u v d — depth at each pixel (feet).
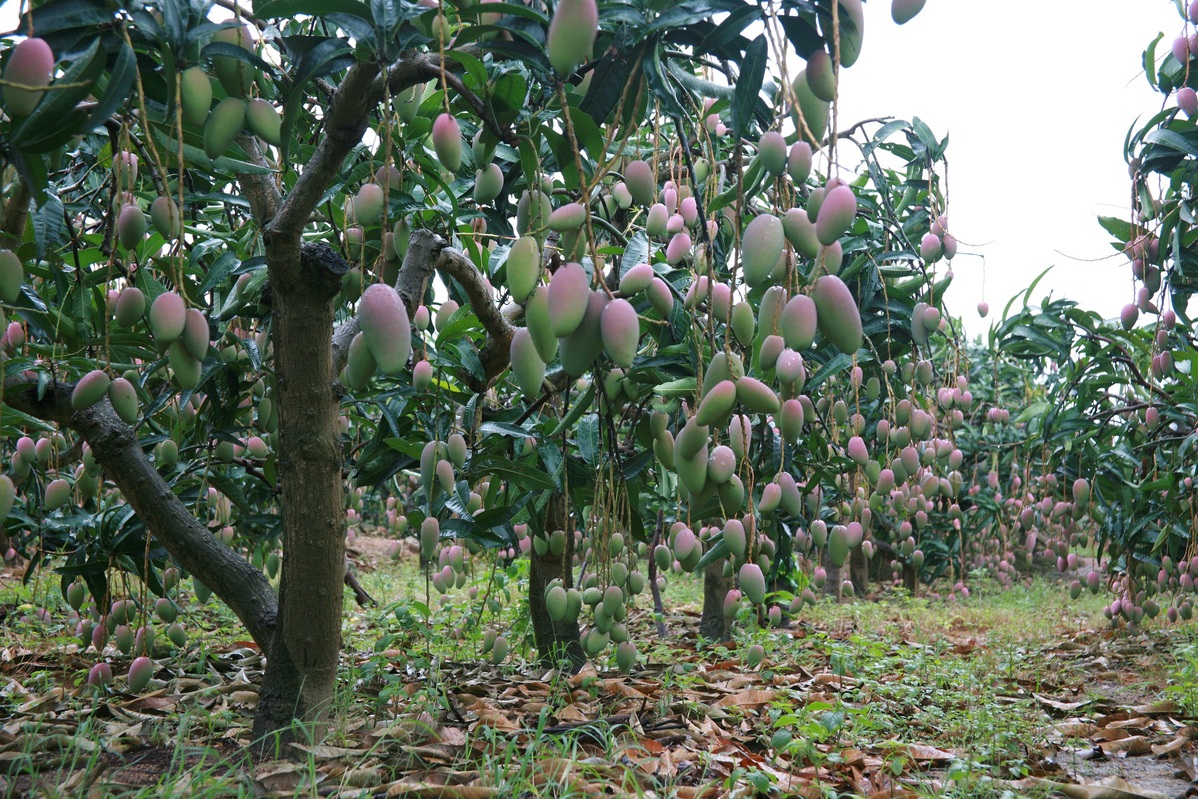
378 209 4.41
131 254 6.01
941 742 6.51
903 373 6.70
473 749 5.46
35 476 7.20
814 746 5.69
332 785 4.72
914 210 8.14
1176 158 6.61
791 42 3.07
